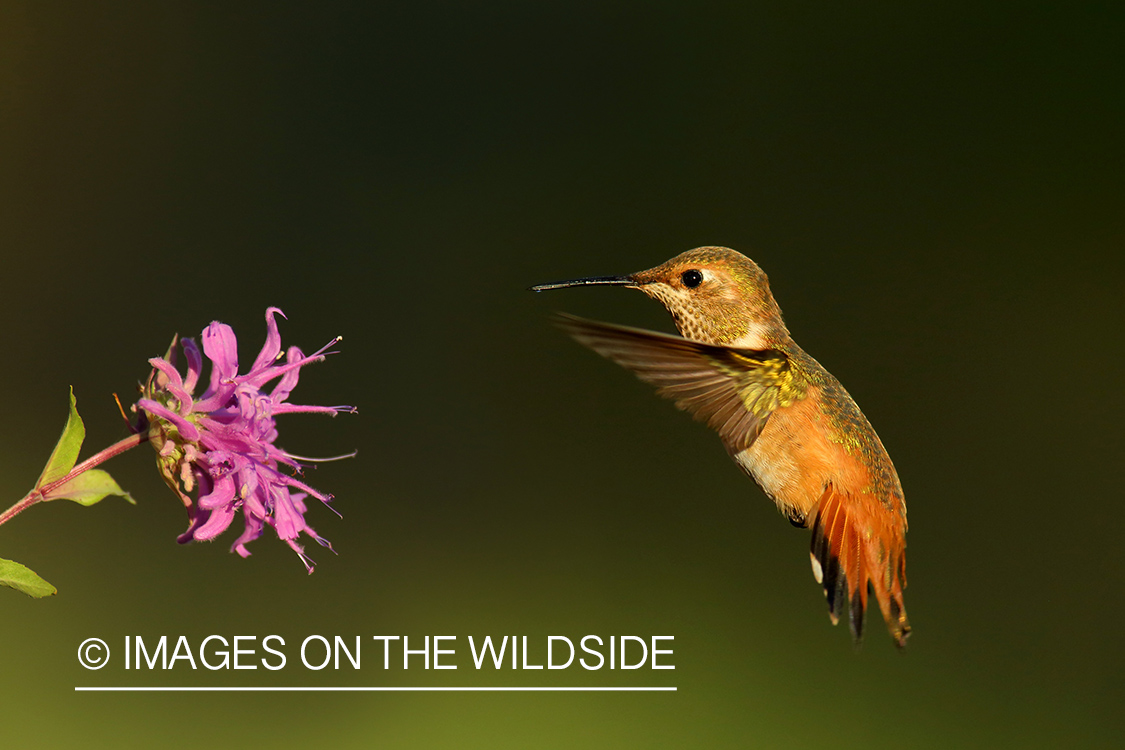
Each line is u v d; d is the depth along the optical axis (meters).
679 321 3.88
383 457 8.80
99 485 2.55
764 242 9.76
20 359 8.65
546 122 9.95
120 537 7.64
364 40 9.85
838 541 3.70
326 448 8.81
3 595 7.11
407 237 9.57
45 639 6.97
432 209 9.66
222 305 9.20
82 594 7.25
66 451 2.53
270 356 2.81
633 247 9.73
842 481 3.75
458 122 9.89
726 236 9.76
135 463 7.93
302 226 9.50
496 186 9.78
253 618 7.42
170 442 2.66
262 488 2.69
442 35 9.98
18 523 7.54
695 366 3.49
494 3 10.03
